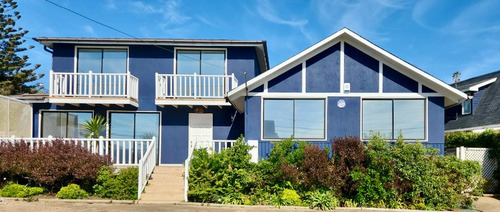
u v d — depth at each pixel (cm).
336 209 1178
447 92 1404
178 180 1383
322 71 1448
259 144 1422
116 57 1816
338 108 1434
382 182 1221
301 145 1290
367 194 1211
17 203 1139
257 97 1441
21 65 3516
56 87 1642
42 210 1064
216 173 1243
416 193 1215
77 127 1750
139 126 1778
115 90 1686
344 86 1439
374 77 1440
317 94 1439
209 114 1789
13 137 1384
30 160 1257
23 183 1325
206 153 1259
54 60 1791
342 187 1241
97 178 1257
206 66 1823
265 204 1209
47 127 1752
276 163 1262
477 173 1250
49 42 1761
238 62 1820
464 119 2362
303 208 1173
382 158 1218
